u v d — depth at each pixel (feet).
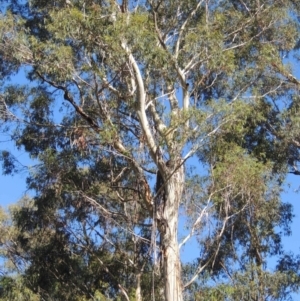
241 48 70.08
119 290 69.72
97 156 70.03
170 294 56.03
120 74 61.36
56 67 61.87
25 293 68.08
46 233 73.72
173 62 61.26
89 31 58.90
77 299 68.64
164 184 59.16
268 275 65.36
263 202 66.33
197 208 60.08
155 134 61.05
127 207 70.03
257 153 73.20
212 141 60.90
